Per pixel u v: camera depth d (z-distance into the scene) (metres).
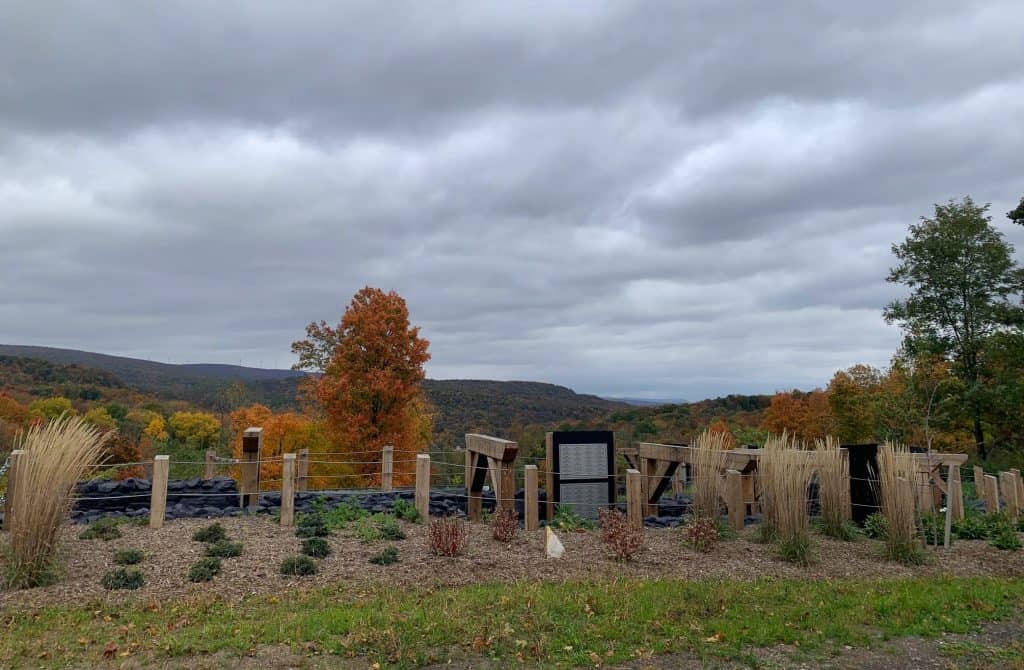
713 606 6.69
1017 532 11.55
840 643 5.80
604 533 9.37
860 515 11.80
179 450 28.66
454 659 5.28
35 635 5.68
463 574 7.91
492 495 12.45
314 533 9.23
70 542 8.48
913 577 8.45
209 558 7.89
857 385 31.11
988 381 28.67
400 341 21.08
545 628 5.96
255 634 5.71
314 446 21.98
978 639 6.00
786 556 9.02
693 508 10.49
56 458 7.34
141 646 5.45
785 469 9.39
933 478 12.52
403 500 11.04
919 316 30.62
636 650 5.51
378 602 6.74
